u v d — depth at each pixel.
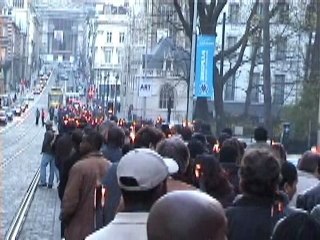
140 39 107.25
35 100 180.62
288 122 47.91
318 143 42.22
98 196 10.35
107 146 13.09
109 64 172.62
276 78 69.31
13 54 173.88
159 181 5.32
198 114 45.41
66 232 11.08
